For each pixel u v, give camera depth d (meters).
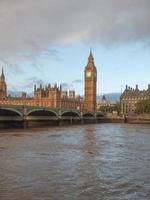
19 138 71.81
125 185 28.89
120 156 45.56
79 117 188.12
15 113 117.38
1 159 41.06
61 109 155.38
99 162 40.16
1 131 97.81
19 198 24.95
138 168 36.38
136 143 64.69
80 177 31.64
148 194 26.36
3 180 29.94
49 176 31.81
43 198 25.08
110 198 25.30
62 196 25.61
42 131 100.19
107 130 113.50
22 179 30.44
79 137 78.25
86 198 25.22
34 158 42.44
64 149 52.91
